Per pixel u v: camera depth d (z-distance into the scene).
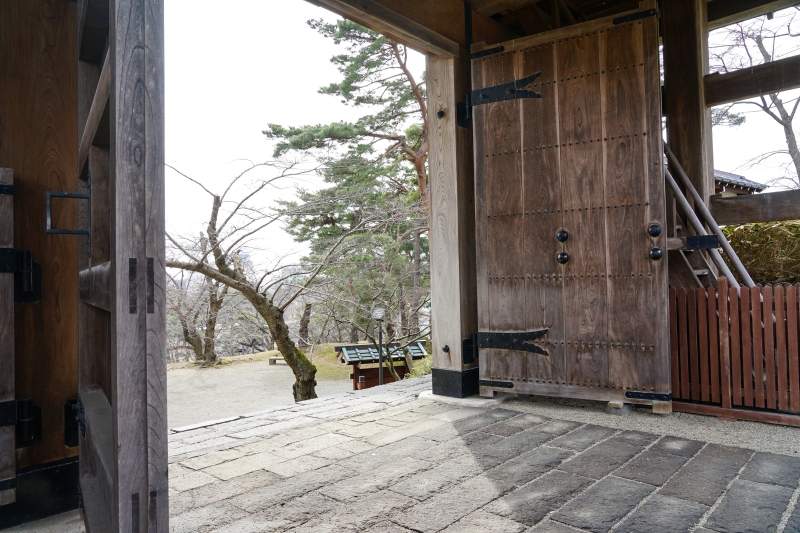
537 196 4.35
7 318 2.43
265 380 14.44
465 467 2.81
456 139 4.64
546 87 4.32
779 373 3.58
